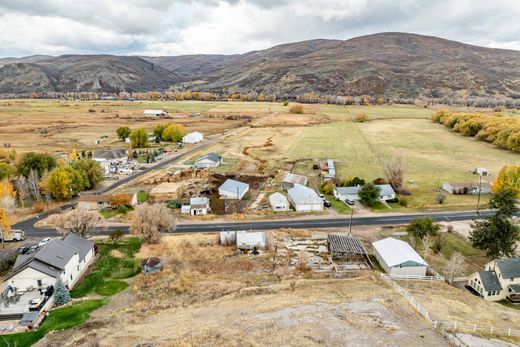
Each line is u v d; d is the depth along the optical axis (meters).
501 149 144.00
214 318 42.09
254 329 38.19
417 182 103.94
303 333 36.84
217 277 56.31
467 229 74.56
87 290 52.91
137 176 112.50
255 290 50.69
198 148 151.88
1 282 54.44
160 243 67.56
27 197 90.94
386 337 36.22
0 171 96.81
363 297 47.09
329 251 65.12
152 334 38.28
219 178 109.56
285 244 67.88
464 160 127.38
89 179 99.62
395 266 57.44
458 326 38.84
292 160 128.88
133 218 69.44
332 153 138.00
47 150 143.25
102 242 68.25
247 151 143.50
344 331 37.31
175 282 53.94
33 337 40.53
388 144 153.00
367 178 106.69
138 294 51.16
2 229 67.31
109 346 36.12
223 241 67.44
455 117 186.88
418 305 43.53
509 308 48.25
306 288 51.25
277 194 88.75
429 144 152.62
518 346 35.44
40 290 50.16
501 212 63.56
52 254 53.12
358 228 75.19
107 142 162.75
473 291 54.72
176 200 89.88
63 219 66.94
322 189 97.88
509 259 55.12
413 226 67.06
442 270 60.28
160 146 157.75
